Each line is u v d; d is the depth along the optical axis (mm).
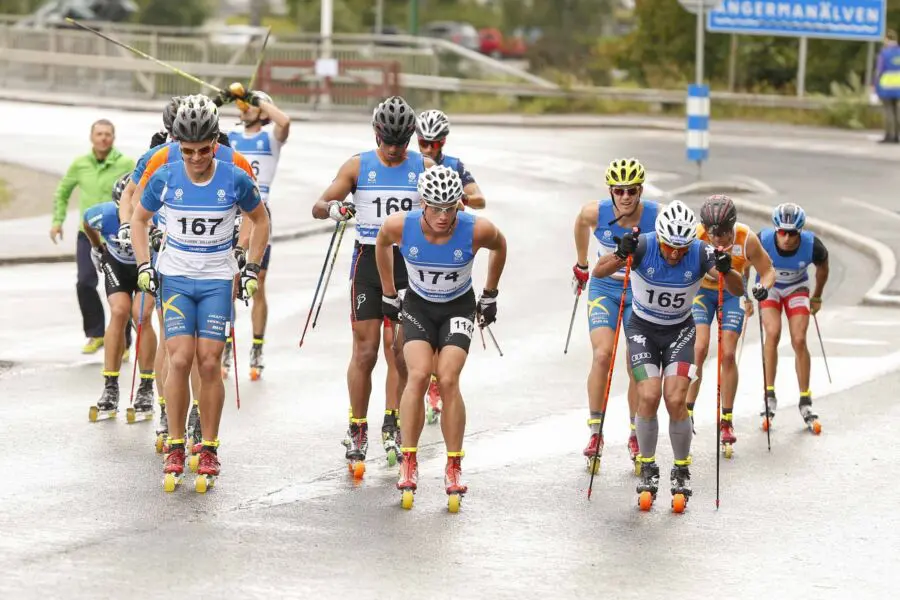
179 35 150000
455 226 28047
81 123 110938
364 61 128375
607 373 31297
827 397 38344
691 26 142125
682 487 28094
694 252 28281
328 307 51688
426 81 131000
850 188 83250
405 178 30719
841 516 27812
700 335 33281
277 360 42625
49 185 82000
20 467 30516
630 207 30859
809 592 23359
